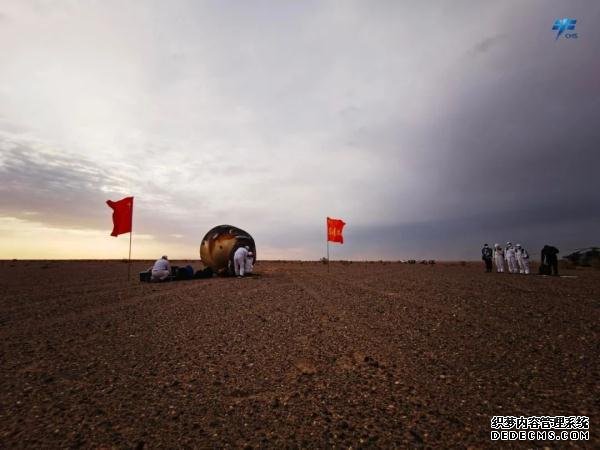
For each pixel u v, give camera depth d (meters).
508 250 21.86
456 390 3.78
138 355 5.17
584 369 4.29
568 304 8.66
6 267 28.38
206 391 3.86
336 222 23.42
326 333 6.35
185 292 12.22
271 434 2.94
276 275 20.30
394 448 2.71
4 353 5.27
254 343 5.77
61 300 10.38
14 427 3.08
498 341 5.59
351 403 3.51
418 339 5.82
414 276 18.75
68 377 4.29
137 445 2.77
